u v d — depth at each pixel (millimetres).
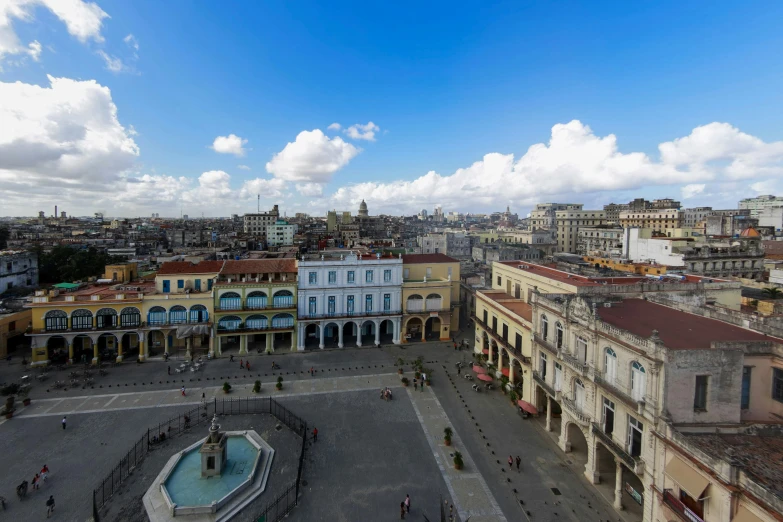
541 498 32531
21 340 64438
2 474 34562
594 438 33656
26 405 46500
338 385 53656
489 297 61438
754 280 72125
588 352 34344
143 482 33656
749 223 128750
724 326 32750
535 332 44062
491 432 42500
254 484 33375
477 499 32406
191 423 43531
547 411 42344
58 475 34594
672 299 41031
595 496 32688
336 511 31000
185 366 58969
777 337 29750
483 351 62438
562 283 47719
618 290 42656
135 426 42750
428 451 38938
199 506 29781
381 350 67500
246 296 64250
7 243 131375
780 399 26859
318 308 67000
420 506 31625
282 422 44000
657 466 26016
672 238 88250
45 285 86625
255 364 60688
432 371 58625
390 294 70000
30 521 29375
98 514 29953
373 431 42406
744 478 19922
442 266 75875
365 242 122438
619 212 175500
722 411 25984
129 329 59906
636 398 28703
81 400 48344
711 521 21625
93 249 110438
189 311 62594
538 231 153250
